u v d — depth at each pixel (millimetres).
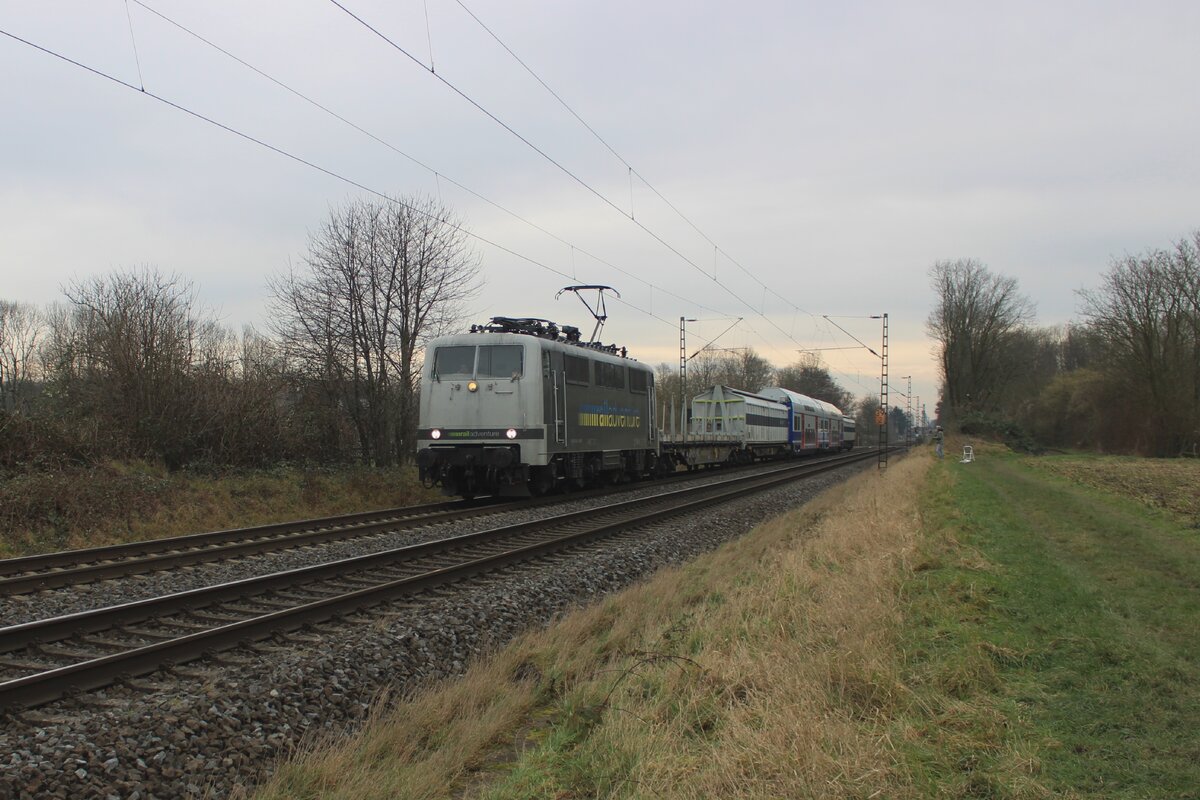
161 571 10898
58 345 22547
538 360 18984
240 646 7062
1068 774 4332
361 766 5070
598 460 22781
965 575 9492
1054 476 31766
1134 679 5879
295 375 25734
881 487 25391
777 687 5551
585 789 4688
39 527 13734
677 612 9211
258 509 17812
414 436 27672
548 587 10266
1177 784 4188
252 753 5176
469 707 6152
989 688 5762
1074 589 8984
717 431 43000
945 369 69375
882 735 4777
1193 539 13641
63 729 5047
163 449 20547
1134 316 51812
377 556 10930
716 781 4320
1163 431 51469
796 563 10891
